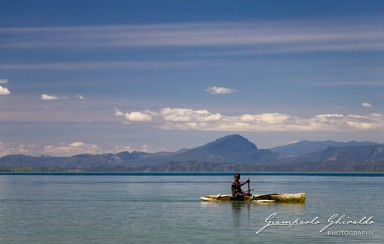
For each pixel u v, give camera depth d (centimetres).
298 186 15988
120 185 17062
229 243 4084
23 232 4675
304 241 4162
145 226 5053
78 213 6350
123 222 5366
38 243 4100
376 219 5603
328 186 15975
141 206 7306
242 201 7675
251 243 4078
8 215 6150
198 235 4478
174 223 5262
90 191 12312
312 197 9488
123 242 4141
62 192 11800
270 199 7675
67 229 4859
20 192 11812
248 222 5325
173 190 12850
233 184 7806
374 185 16875
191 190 12838
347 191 12056
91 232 4659
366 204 7562
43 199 9069
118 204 7744
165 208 6931
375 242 4112
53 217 5884
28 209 6956
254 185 17150
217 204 7469
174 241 4178
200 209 6712
